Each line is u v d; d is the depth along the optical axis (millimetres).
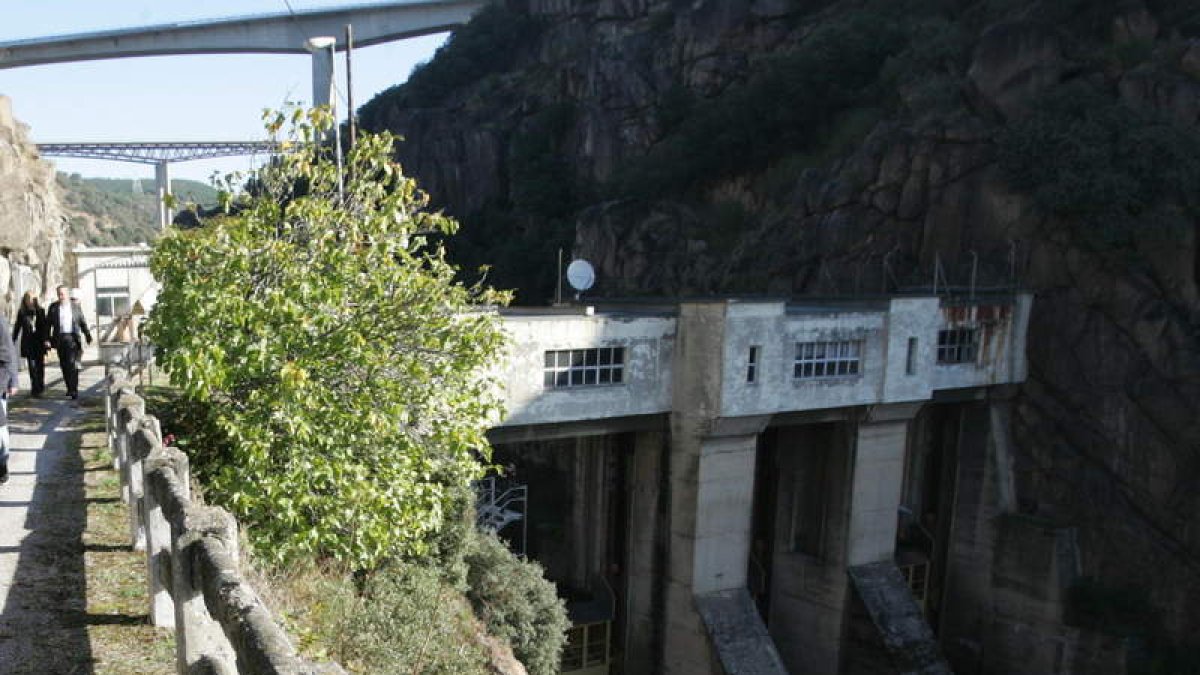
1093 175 40062
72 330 24844
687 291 64500
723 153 70125
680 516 31594
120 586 11742
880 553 36188
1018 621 39781
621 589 34406
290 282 15781
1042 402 40781
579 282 37938
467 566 22844
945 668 34250
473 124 102062
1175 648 36875
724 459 31453
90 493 16016
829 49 65875
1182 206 39125
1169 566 37281
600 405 29672
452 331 16734
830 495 35781
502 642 22422
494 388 27156
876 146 50531
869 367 34125
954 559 42188
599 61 89688
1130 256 39250
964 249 45156
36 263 49625
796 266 52750
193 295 14992
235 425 15133
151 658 9758
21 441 19891
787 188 64125
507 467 38312
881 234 48875
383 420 15547
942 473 42688
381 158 17219
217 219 19609
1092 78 45000
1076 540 39156
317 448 15688
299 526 15281
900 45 64625
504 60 112250
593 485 34688
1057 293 40812
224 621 6758
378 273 16344
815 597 36188
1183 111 41906
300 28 110125
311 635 13602
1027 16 50500
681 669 31859
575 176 89562
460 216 100000
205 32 111875
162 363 15547
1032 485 40656
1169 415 37562
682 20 83125
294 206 16000
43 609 10875
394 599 17469
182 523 8469
